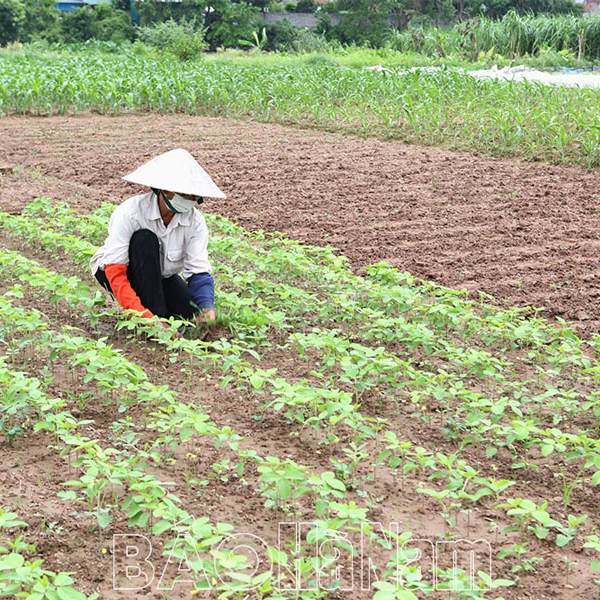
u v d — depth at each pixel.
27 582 4.17
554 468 6.24
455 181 16.06
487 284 10.52
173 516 4.53
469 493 5.77
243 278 8.91
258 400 7.00
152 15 73.06
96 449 5.37
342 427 6.60
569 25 49.25
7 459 5.85
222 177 16.22
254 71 29.22
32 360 7.44
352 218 13.57
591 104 22.84
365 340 8.44
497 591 4.77
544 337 8.29
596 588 4.86
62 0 95.56
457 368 7.82
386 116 21.33
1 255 8.90
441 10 83.88
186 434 5.42
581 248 12.06
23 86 24.09
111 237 7.81
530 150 18.45
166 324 7.87
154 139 20.25
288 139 20.55
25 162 17.19
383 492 5.75
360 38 77.62
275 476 4.68
